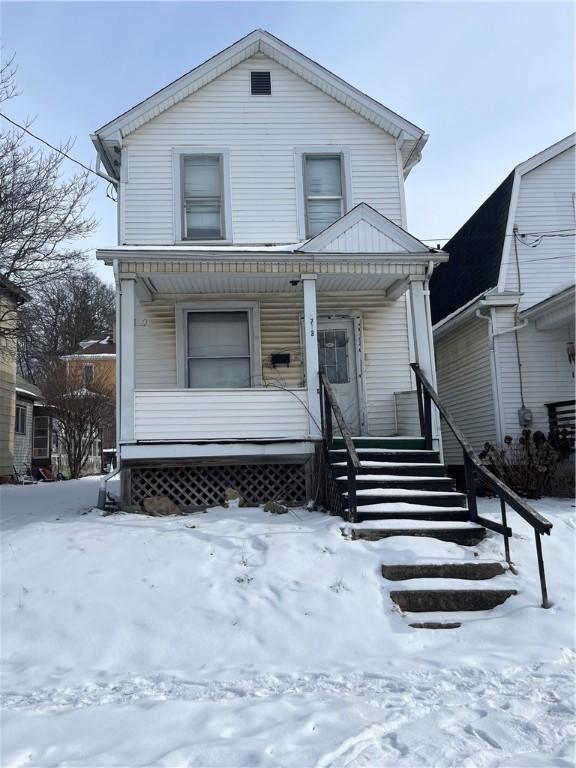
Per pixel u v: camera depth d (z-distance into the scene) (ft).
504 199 43.55
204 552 20.80
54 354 72.84
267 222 36.04
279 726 11.59
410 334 36.47
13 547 21.90
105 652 15.97
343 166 37.06
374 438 29.35
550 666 14.60
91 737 11.41
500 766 10.16
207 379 35.04
